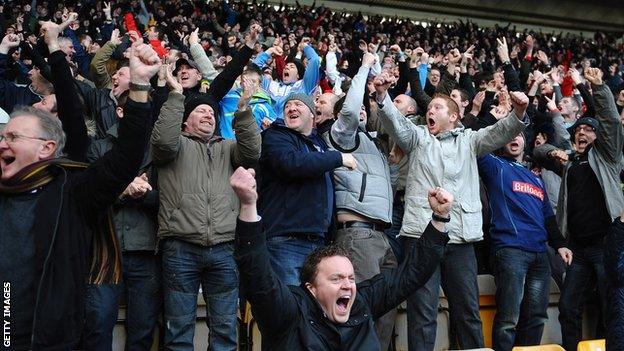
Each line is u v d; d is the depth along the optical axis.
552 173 6.25
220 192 3.94
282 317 2.72
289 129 4.27
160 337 4.19
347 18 22.59
